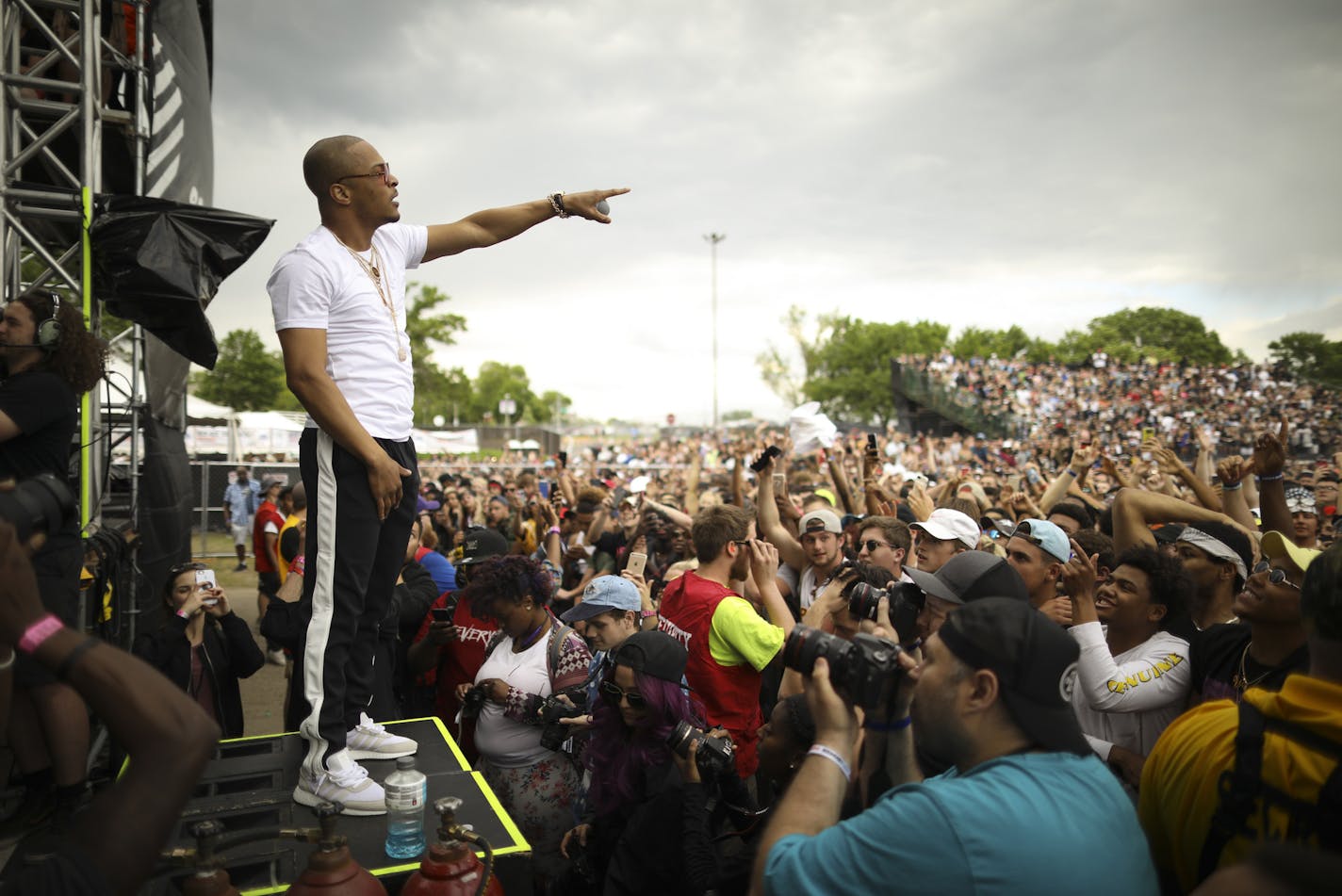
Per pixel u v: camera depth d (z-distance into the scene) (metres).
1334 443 27.81
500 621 3.99
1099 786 1.58
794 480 9.09
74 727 3.04
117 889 1.12
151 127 6.71
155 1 6.75
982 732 1.63
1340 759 1.60
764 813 2.90
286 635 3.76
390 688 4.24
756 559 3.86
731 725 3.72
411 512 2.91
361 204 2.73
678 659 3.03
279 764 2.93
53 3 5.53
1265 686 2.42
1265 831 1.68
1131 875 1.50
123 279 4.91
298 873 2.29
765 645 3.63
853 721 1.78
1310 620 1.70
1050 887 1.42
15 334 3.07
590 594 3.71
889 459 24.11
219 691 4.27
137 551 6.50
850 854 1.52
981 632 1.65
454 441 37.47
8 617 1.19
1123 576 3.19
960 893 1.43
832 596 3.25
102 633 5.36
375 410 2.73
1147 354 78.00
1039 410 38.94
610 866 2.92
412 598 4.79
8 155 5.56
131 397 6.61
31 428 2.98
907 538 4.39
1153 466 8.83
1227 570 3.55
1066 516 4.89
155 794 1.16
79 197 5.19
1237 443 29.16
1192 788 1.87
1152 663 2.95
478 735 3.98
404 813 2.39
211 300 5.22
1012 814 1.48
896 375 43.50
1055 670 1.62
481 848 2.26
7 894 1.10
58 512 1.59
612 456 32.06
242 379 43.91
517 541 8.83
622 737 3.10
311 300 2.60
